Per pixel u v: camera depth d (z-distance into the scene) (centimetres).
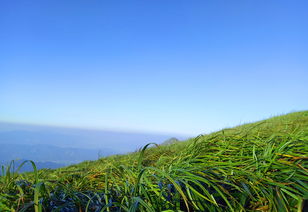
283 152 215
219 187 171
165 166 259
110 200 161
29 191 177
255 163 208
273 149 231
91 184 216
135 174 206
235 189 177
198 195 161
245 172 190
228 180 182
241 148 255
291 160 208
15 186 180
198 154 256
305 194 150
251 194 168
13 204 149
